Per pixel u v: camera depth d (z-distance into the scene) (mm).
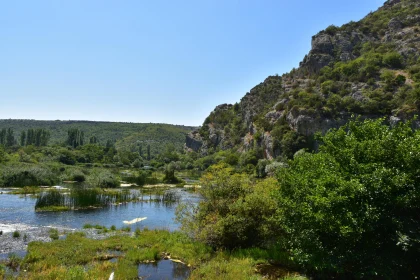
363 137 13500
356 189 10898
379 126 13500
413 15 104312
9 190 48312
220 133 151500
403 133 12617
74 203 34938
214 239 18141
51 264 15164
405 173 11023
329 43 112500
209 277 13367
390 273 10922
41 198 34625
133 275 13891
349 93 80688
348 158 12562
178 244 18469
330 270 12977
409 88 71625
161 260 16688
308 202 12398
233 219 17016
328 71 98438
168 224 27812
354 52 106875
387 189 10812
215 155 125438
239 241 17656
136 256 16516
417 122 61188
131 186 61625
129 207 36750
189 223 19531
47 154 104500
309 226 12289
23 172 56688
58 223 26984
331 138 14164
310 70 111875
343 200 11031
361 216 10875
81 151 121500
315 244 12086
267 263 15367
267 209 17062
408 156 11078
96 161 117938
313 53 113000
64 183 61625
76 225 26375
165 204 39438
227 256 16359
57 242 19266
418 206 11047
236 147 122875
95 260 16344
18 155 85750
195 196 46875
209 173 20016
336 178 11688
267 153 84375
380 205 11086
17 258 15852
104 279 13219
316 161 14273
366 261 11555
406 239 10500
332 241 12125
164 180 72125
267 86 137625
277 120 89500
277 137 80125
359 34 112188
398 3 121750
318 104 77562
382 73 82750
